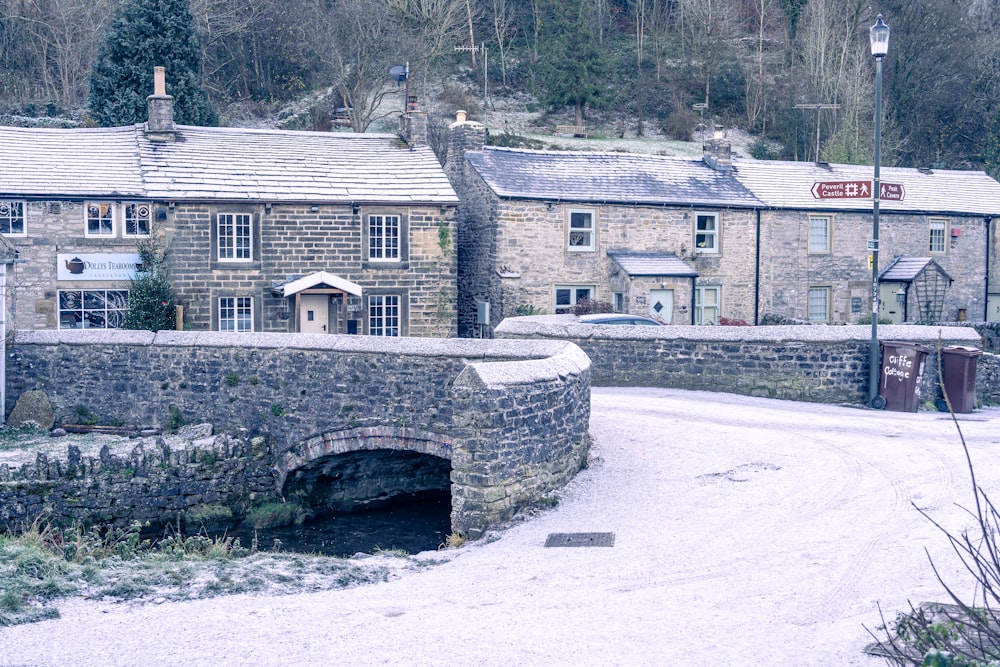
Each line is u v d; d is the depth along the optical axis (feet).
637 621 24.98
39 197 77.77
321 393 57.31
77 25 152.87
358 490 61.62
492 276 94.17
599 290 98.07
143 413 64.80
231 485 58.75
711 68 196.95
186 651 23.18
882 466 42.19
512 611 26.50
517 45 203.82
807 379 61.16
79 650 23.25
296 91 167.12
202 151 89.45
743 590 27.30
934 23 183.21
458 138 100.68
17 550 32.37
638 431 50.80
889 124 173.68
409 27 167.02
